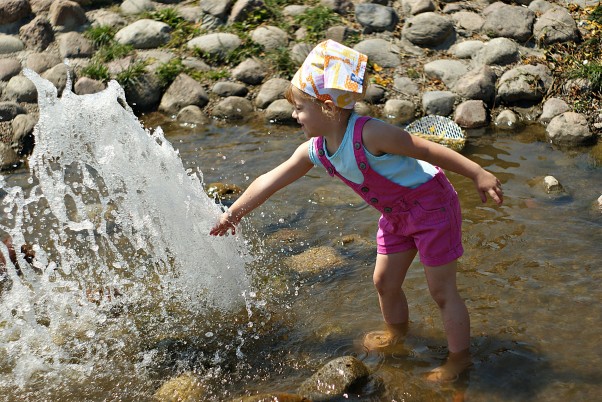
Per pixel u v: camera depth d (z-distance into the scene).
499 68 6.13
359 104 6.04
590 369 3.04
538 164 5.02
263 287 3.86
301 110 3.16
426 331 3.37
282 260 4.11
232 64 6.61
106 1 7.38
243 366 3.24
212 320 3.61
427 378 3.04
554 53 6.15
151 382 3.18
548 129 5.45
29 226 4.61
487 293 3.60
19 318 3.70
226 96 6.33
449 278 3.15
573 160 5.05
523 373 3.04
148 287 3.93
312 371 3.17
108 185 3.89
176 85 6.35
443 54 6.41
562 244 3.99
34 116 6.00
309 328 3.48
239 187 5.00
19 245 4.12
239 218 3.48
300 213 4.61
